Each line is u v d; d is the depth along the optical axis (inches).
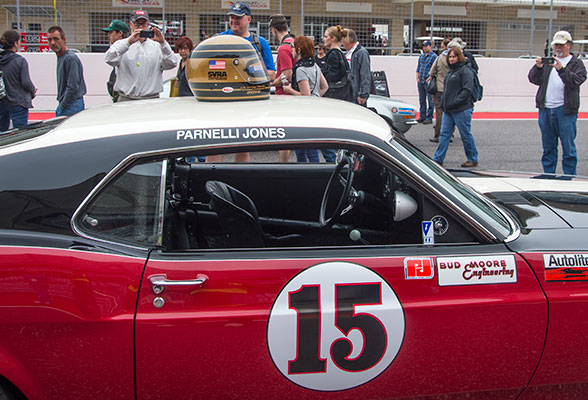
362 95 329.4
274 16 284.0
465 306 85.0
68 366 78.9
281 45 269.9
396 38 639.8
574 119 262.2
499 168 326.3
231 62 105.8
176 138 85.4
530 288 87.1
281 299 82.7
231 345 81.2
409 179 89.3
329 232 108.4
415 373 85.7
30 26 599.2
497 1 636.7
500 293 86.4
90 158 83.4
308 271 83.9
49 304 77.5
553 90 263.4
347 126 90.0
